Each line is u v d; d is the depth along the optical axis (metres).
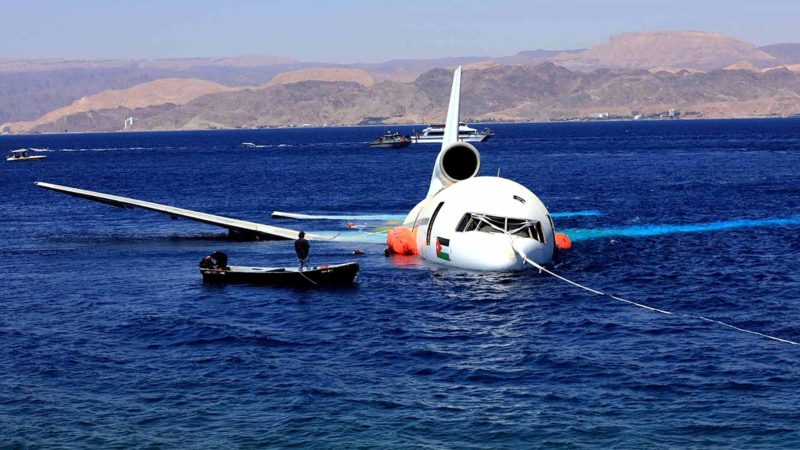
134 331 66.94
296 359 59.25
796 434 46.09
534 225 87.31
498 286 80.19
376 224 131.38
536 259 86.44
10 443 46.19
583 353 60.06
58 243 115.88
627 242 108.81
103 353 61.09
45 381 55.28
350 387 53.59
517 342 62.94
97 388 53.91
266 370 56.84
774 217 136.75
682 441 45.62
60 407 50.84
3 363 59.03
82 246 112.31
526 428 47.41
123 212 157.25
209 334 65.62
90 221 143.38
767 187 193.38
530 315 70.56
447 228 89.75
